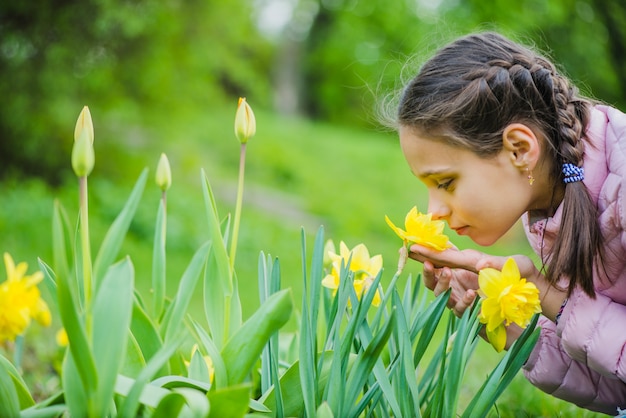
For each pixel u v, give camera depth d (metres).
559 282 1.60
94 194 6.80
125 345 1.17
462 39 1.63
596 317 1.52
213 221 1.45
